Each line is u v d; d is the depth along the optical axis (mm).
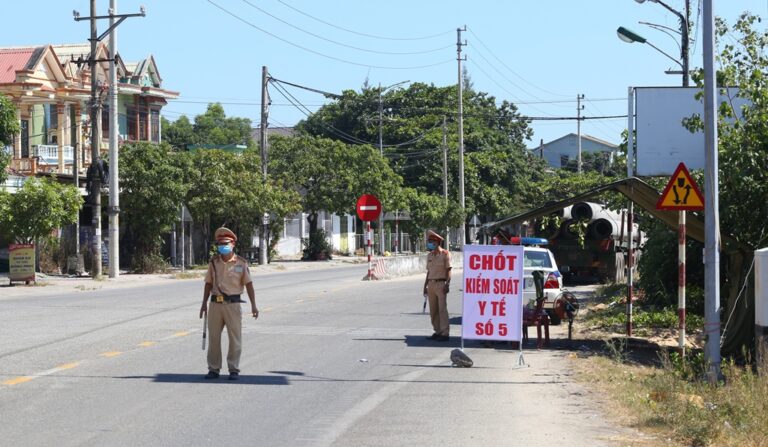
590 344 16062
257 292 27094
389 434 8609
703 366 12562
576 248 30734
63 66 44625
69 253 36875
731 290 16000
